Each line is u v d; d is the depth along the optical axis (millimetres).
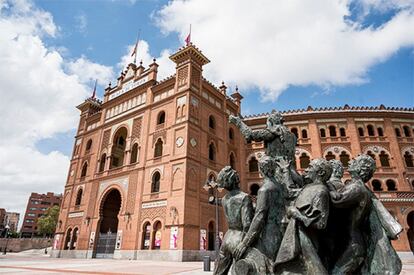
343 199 3291
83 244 30625
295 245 3137
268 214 3656
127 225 27188
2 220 118812
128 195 28609
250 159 36250
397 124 35906
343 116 36344
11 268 14391
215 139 30688
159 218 25094
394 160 33562
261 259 3338
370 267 3316
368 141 34844
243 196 3889
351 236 3371
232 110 36000
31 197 117562
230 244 3727
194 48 29859
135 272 12414
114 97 37094
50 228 69938
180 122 27516
